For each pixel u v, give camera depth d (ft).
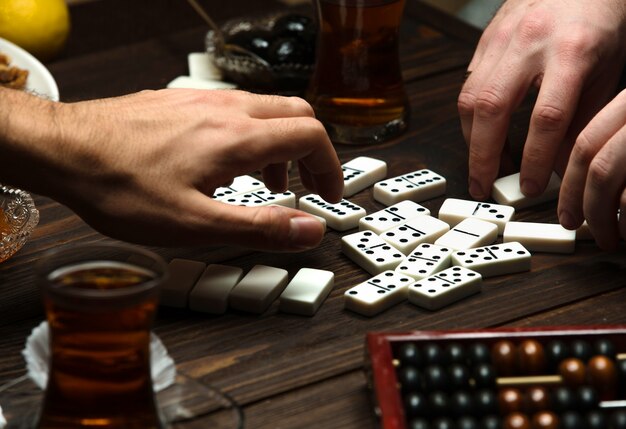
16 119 3.57
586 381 3.13
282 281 3.91
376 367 3.01
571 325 3.63
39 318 3.77
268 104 4.08
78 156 3.57
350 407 3.22
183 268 3.94
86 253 2.93
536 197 4.60
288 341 3.59
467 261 4.02
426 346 3.20
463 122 4.83
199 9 6.04
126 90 5.90
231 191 4.63
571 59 4.51
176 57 6.38
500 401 3.06
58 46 6.40
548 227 4.30
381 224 4.36
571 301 3.84
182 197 3.60
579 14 4.69
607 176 3.91
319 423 3.14
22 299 3.89
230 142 3.75
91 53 6.51
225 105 3.95
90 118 3.67
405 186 4.70
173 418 2.97
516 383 3.14
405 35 6.70
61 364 2.71
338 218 4.39
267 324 3.70
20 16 6.15
